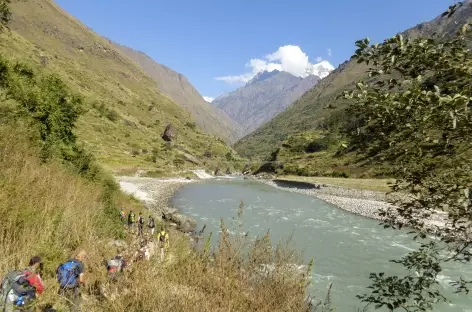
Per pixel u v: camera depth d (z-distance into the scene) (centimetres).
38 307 577
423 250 484
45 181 1131
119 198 2672
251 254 712
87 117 13200
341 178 8088
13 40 14338
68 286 652
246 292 637
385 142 403
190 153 16900
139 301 579
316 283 1712
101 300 654
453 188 385
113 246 934
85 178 2152
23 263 691
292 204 5028
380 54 385
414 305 468
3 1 1163
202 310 551
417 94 334
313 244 2548
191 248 894
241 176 13312
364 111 399
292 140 13500
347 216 3925
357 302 1498
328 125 12288
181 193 6606
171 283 639
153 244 779
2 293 541
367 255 2278
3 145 1225
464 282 507
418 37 371
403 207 461
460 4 371
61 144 2162
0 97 1800
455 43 354
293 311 610
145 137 15425
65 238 874
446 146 370
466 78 342
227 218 3691
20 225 823
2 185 912
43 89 2205
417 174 417
